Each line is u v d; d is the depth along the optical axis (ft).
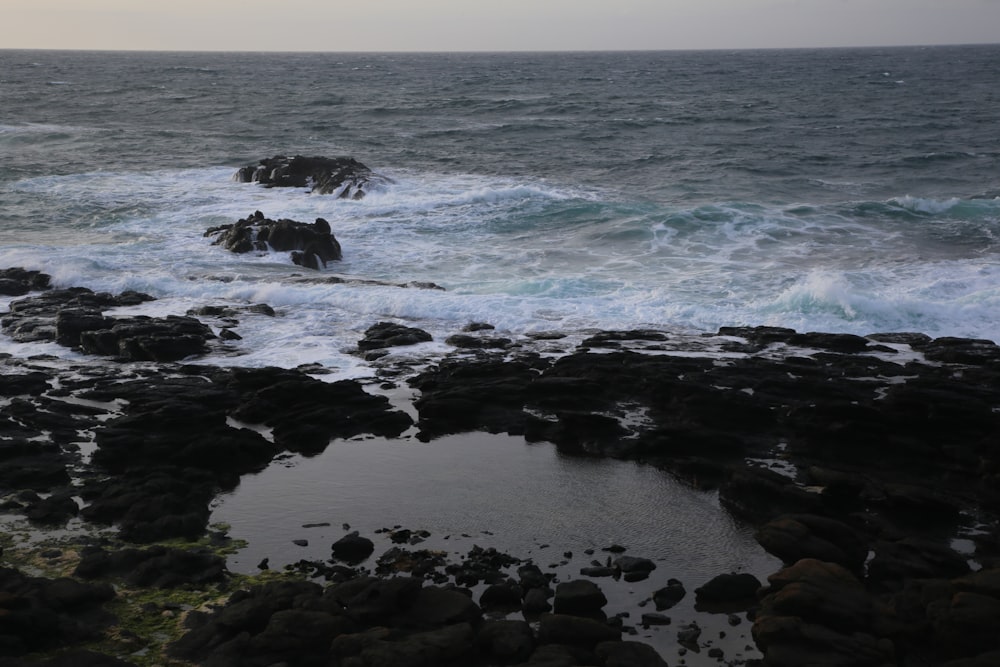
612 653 27.63
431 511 39.29
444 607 29.94
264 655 27.25
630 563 34.37
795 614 29.43
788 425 47.91
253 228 91.40
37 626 28.19
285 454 45.39
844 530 35.55
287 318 68.13
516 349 60.64
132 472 41.63
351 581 30.83
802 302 69.05
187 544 36.01
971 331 64.64
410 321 67.56
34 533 36.42
